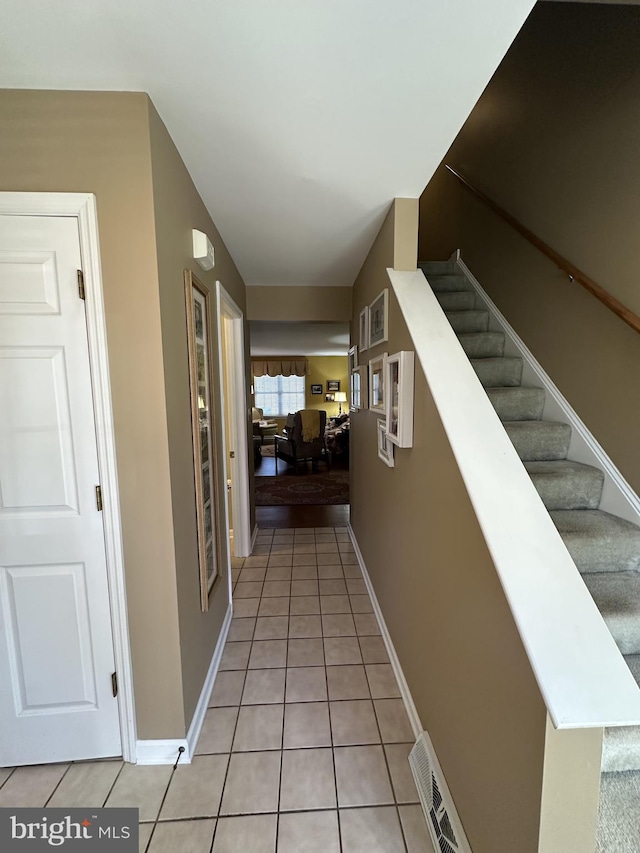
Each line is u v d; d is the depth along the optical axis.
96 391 1.22
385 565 2.06
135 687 1.34
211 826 1.17
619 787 0.99
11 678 1.31
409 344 1.52
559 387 1.99
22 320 1.18
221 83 1.08
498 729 0.87
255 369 9.91
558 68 1.88
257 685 1.75
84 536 1.27
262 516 4.18
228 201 1.77
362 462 2.86
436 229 3.76
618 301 1.59
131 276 1.19
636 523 1.54
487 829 0.92
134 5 0.84
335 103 1.16
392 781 1.31
